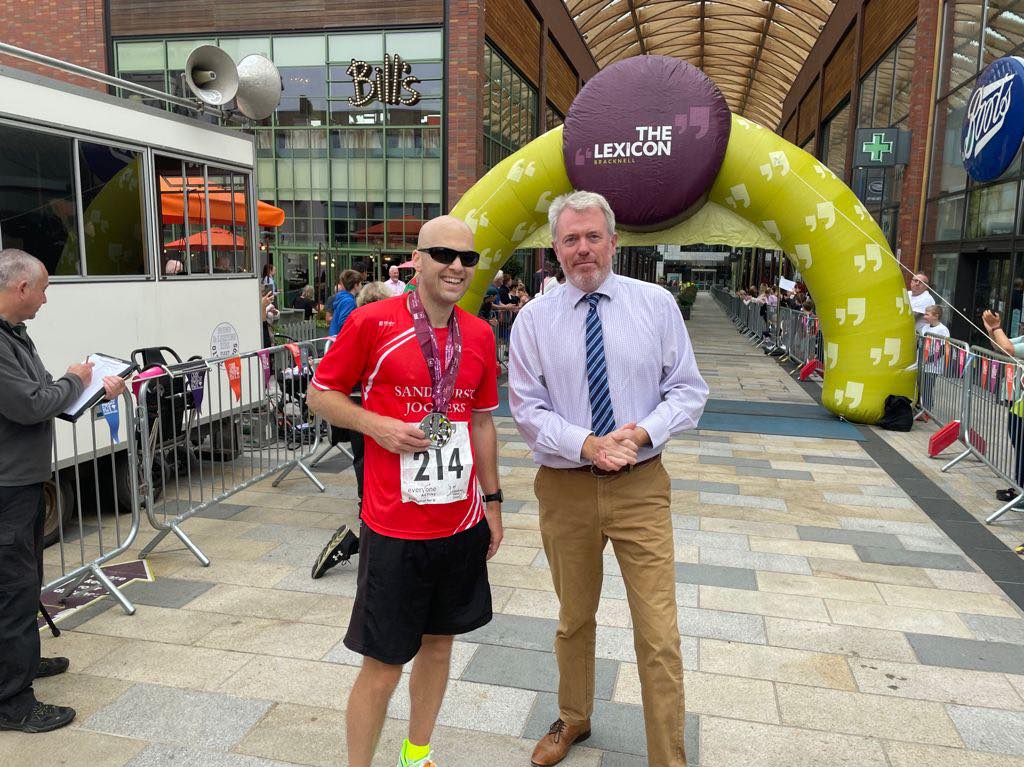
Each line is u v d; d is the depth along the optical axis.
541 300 2.60
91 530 5.20
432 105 16.38
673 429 2.41
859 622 3.90
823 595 4.22
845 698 3.18
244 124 7.09
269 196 17.61
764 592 4.25
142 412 4.40
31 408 2.89
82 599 4.08
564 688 2.72
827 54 21.81
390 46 16.27
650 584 2.43
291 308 17.94
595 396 2.49
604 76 8.34
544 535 2.64
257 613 3.93
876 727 2.98
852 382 8.85
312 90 16.89
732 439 8.27
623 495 2.46
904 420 8.67
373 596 2.31
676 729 2.36
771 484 6.49
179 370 4.67
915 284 11.02
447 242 2.24
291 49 16.77
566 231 2.44
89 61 17.50
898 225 14.71
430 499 2.28
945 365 7.80
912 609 4.06
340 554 4.32
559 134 8.90
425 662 2.52
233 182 6.78
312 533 5.15
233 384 5.40
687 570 4.57
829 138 22.72
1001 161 7.11
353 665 3.41
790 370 14.52
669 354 2.52
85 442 5.09
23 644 2.89
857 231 8.39
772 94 37.16
